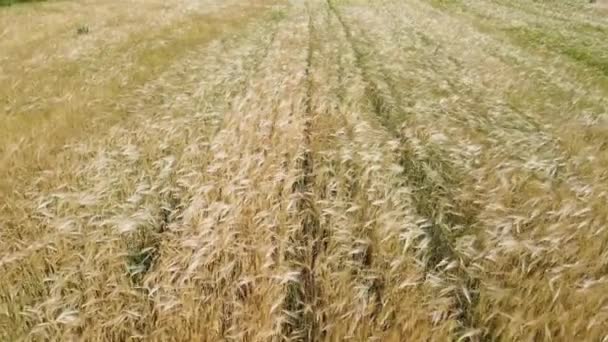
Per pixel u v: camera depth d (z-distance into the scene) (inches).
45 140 265.6
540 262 165.6
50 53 492.7
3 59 461.1
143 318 141.6
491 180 221.5
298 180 229.6
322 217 189.2
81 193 202.1
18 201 200.7
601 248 172.2
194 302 144.6
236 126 284.0
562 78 469.4
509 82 426.9
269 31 698.2
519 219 181.3
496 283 153.3
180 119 292.0
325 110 331.0
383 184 210.8
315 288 156.8
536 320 133.8
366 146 255.1
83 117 307.9
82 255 163.6
